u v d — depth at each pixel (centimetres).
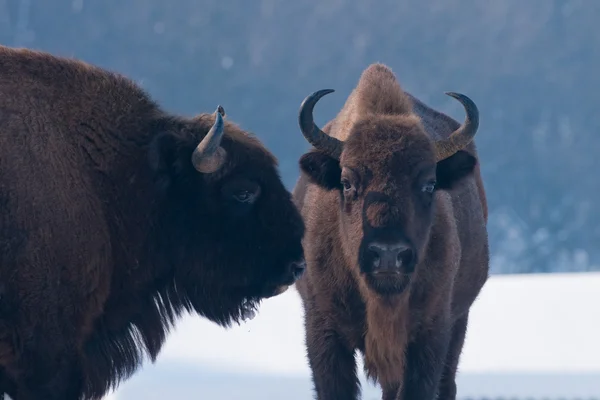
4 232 2481
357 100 2975
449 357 3328
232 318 2891
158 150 2694
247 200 2759
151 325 2880
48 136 2573
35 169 2523
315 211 2928
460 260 3100
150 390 3878
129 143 2725
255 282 2814
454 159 2836
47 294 2533
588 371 4234
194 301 2870
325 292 2856
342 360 2884
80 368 2627
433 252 2814
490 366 4384
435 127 3281
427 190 2711
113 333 2805
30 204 2503
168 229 2770
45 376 2559
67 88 2667
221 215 2762
